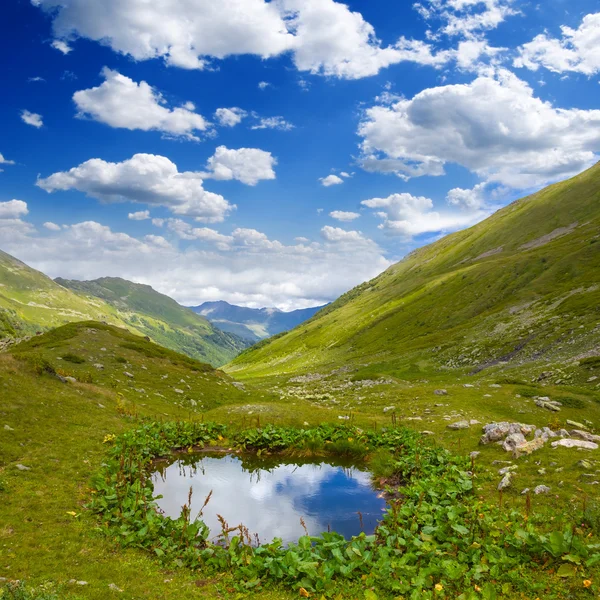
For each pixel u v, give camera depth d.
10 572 13.47
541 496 19.95
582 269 131.88
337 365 145.38
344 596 13.81
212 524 21.09
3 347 59.97
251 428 37.16
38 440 26.20
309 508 23.47
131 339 66.25
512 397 47.16
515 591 13.33
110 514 18.95
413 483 24.44
